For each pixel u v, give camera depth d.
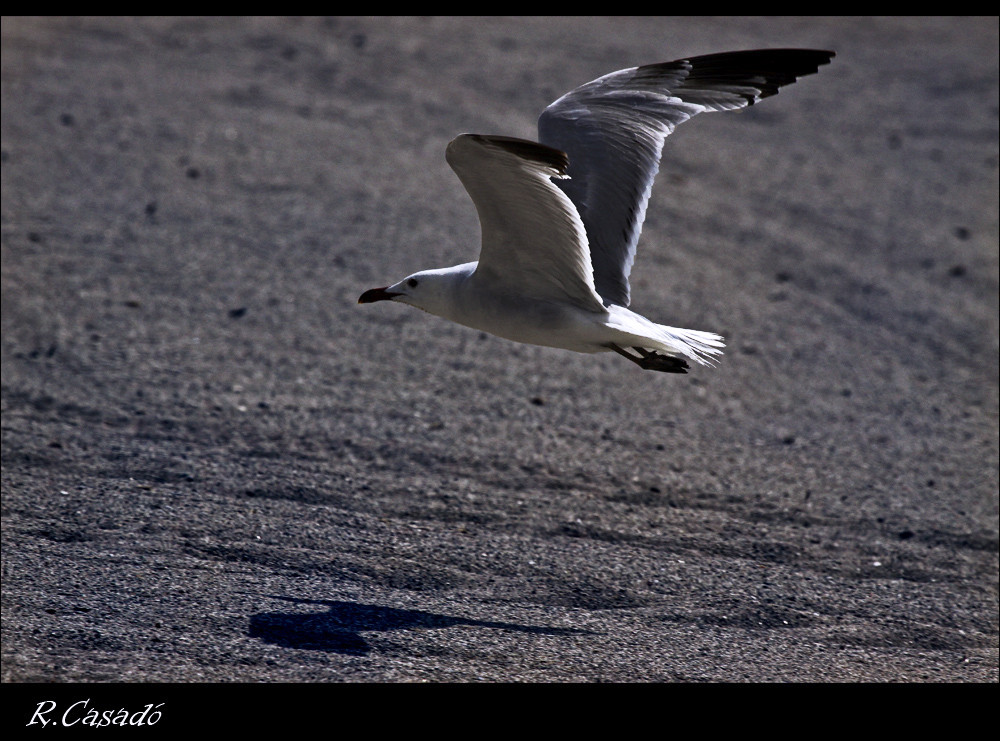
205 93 19.97
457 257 15.45
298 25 24.02
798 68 9.01
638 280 15.48
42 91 19.22
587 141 8.98
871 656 8.50
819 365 14.16
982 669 8.51
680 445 11.92
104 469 10.20
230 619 7.89
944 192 19.52
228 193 16.61
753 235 17.38
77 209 15.72
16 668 7.04
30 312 13.21
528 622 8.36
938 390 13.91
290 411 11.75
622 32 25.50
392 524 9.75
